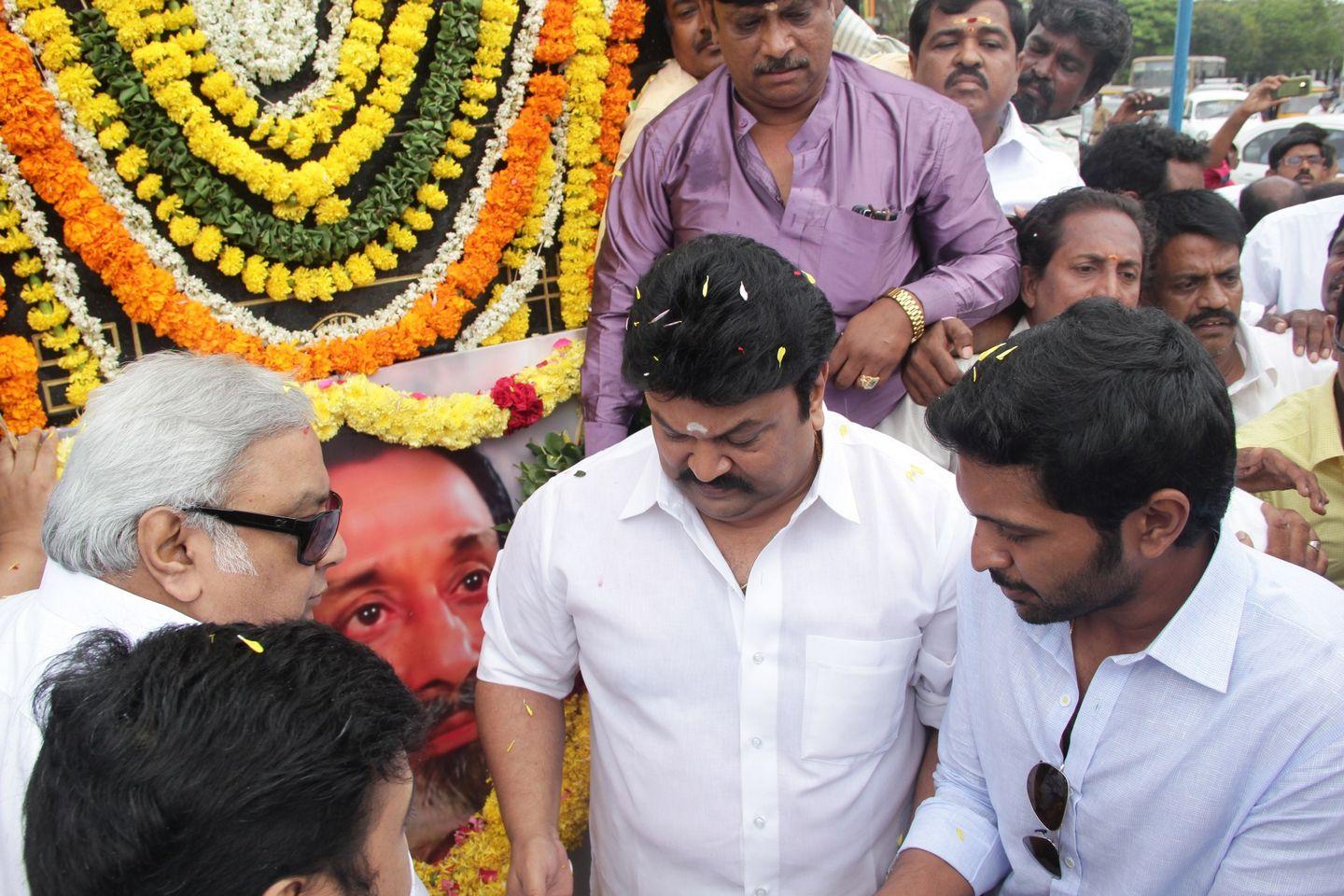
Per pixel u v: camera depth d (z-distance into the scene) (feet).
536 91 7.82
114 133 6.35
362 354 7.37
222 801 2.77
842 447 5.36
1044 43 13.16
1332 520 7.16
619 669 5.40
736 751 5.32
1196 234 8.27
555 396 8.09
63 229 6.47
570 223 8.39
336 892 3.01
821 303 4.67
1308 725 3.95
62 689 3.11
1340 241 9.02
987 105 9.24
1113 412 3.57
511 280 8.25
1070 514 3.75
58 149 6.19
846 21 10.83
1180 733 4.17
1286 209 13.20
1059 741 4.47
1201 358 3.72
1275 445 7.38
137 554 4.54
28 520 6.25
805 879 5.42
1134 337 3.69
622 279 7.64
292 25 6.79
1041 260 7.48
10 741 4.17
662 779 5.41
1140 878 4.42
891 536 5.24
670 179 7.55
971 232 7.41
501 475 8.21
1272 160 17.35
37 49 6.15
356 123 7.16
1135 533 3.80
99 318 6.70
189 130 6.53
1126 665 4.24
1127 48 13.24
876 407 7.41
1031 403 3.65
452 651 8.16
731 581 5.20
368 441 7.59
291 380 5.36
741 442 4.61
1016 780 4.72
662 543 5.33
